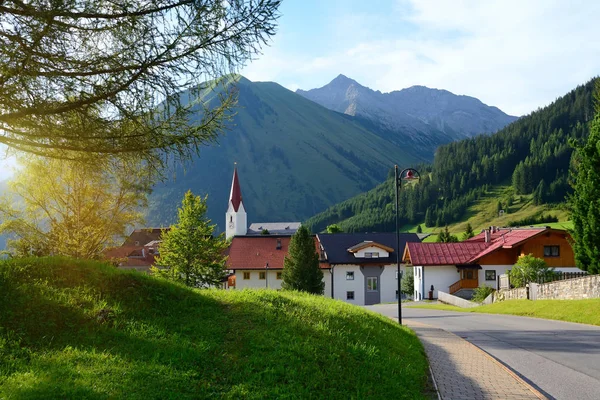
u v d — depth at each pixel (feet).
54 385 21.83
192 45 24.52
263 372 26.43
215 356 27.78
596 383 33.17
